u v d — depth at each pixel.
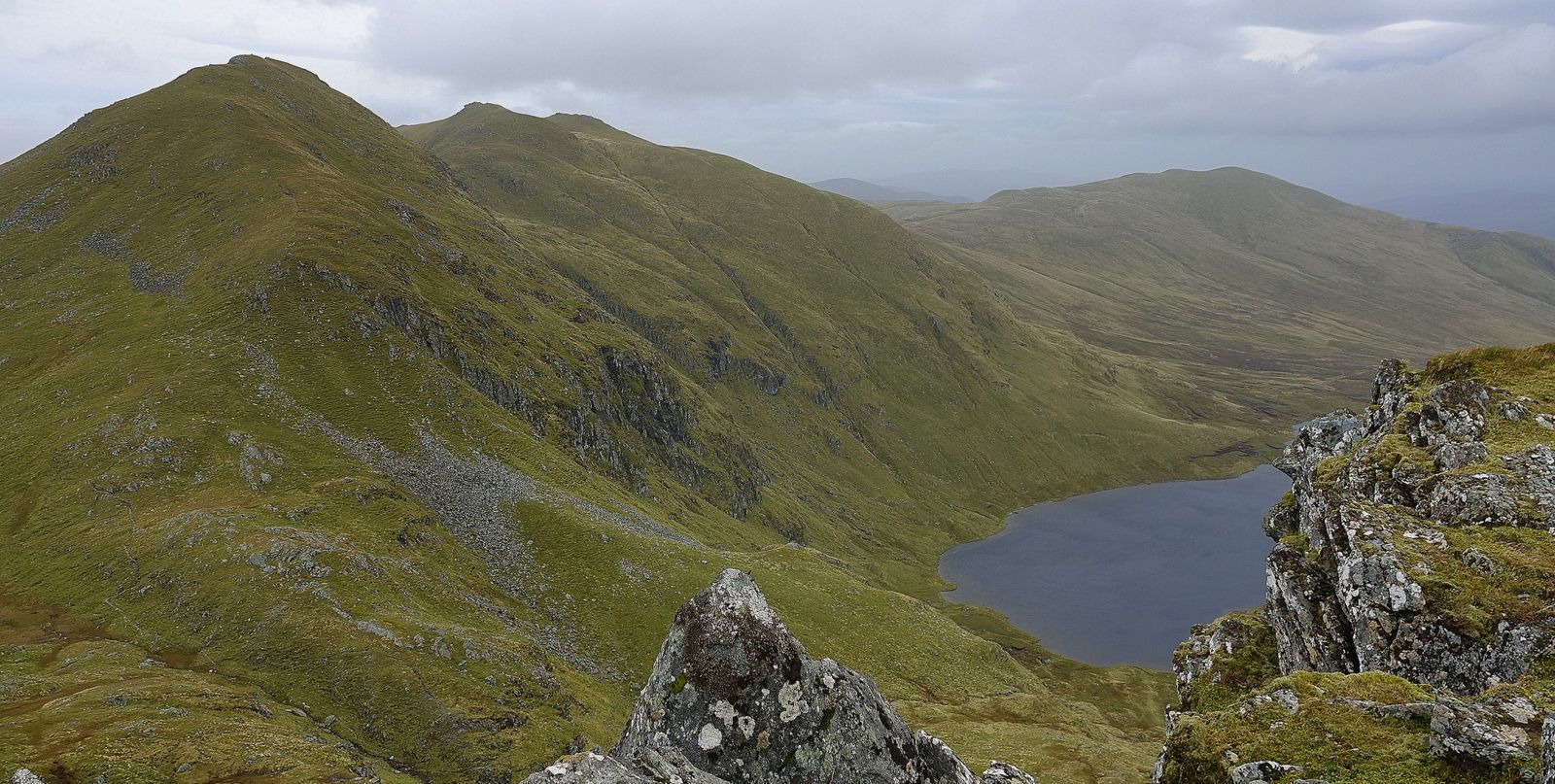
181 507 98.25
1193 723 22.55
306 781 56.84
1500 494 27.62
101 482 102.19
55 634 81.62
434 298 159.38
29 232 167.12
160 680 71.00
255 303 132.00
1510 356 36.50
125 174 180.12
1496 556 25.08
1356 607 26.31
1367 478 32.28
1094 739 95.62
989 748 82.88
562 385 171.50
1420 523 27.84
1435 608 24.08
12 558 93.94
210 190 170.12
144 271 150.38
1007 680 120.06
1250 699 22.69
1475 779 17.83
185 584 86.69
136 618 84.00
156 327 130.00
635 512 137.12
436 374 134.12
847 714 19.45
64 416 114.62
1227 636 34.44
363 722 74.00
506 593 105.12
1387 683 22.45
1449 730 18.73
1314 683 22.80
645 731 19.17
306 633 80.69
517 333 176.25
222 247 150.25
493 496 118.94
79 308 143.25
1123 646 175.38
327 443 114.75
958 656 122.19
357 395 124.56
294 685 76.25
